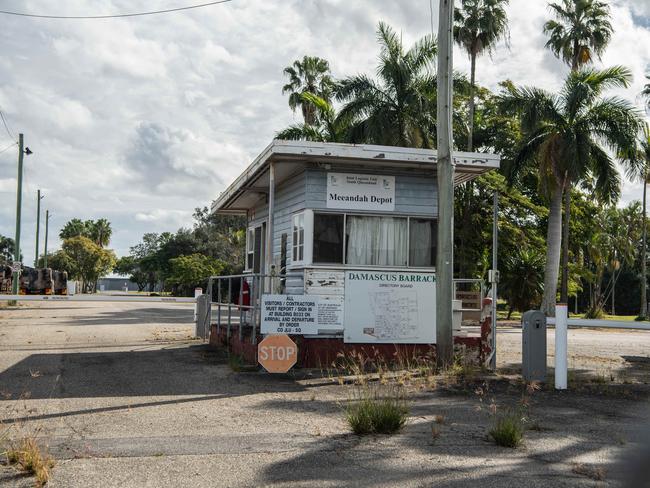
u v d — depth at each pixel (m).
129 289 133.62
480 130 35.94
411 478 5.30
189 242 73.25
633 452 4.32
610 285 77.00
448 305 11.24
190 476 5.27
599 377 10.84
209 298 15.94
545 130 31.34
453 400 8.69
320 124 31.23
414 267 12.78
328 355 11.52
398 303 11.95
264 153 12.38
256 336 12.30
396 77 28.19
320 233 12.47
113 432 6.70
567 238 34.47
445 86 11.62
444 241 11.34
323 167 12.53
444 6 11.68
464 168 12.98
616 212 69.00
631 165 30.23
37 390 8.93
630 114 29.88
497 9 35.25
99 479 5.16
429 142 28.25
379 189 12.74
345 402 8.39
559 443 6.48
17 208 34.81
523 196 35.34
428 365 11.45
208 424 7.13
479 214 34.25
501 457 5.94
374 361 11.71
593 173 31.05
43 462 5.35
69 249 87.38
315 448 6.17
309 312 11.09
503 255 34.75
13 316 23.88
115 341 15.42
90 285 89.31
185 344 14.96
